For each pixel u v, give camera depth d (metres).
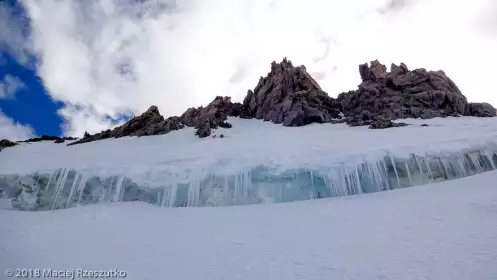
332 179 17.11
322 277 6.72
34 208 18.20
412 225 9.49
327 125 35.12
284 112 40.69
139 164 19.72
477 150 18.30
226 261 8.21
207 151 22.89
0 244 10.56
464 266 6.38
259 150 21.66
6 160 24.31
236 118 45.03
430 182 16.84
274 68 50.78
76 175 19.28
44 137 42.16
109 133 38.91
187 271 7.72
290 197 16.80
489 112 36.94
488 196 11.47
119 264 8.43
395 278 6.29
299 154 19.67
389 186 16.84
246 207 15.28
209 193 17.08
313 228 10.57
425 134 22.95
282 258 8.09
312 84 46.94
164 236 11.05
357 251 7.98
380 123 30.19
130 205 16.84
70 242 10.70
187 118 42.75
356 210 12.52
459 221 9.20
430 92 38.66
